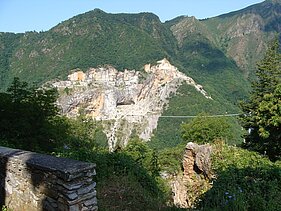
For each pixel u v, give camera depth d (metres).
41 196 4.89
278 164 8.21
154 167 13.55
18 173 5.30
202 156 9.73
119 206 6.23
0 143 10.59
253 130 19.92
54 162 4.86
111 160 8.33
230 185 6.82
